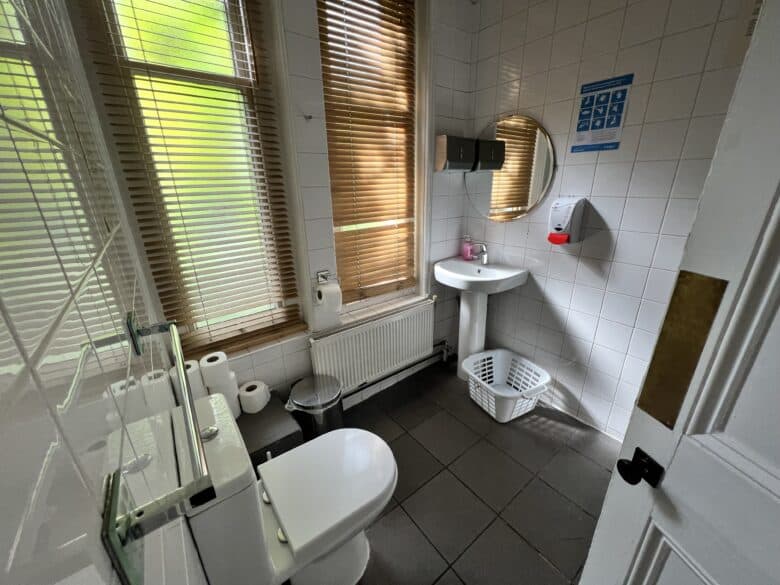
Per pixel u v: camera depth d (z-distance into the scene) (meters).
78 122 0.60
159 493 0.53
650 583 0.63
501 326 2.22
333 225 1.70
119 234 0.79
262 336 1.64
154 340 0.91
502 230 2.04
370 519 1.01
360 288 1.94
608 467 1.62
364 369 1.95
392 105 1.79
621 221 1.53
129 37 1.12
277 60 1.36
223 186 1.39
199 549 0.69
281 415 1.52
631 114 1.41
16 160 0.28
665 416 0.55
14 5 0.34
